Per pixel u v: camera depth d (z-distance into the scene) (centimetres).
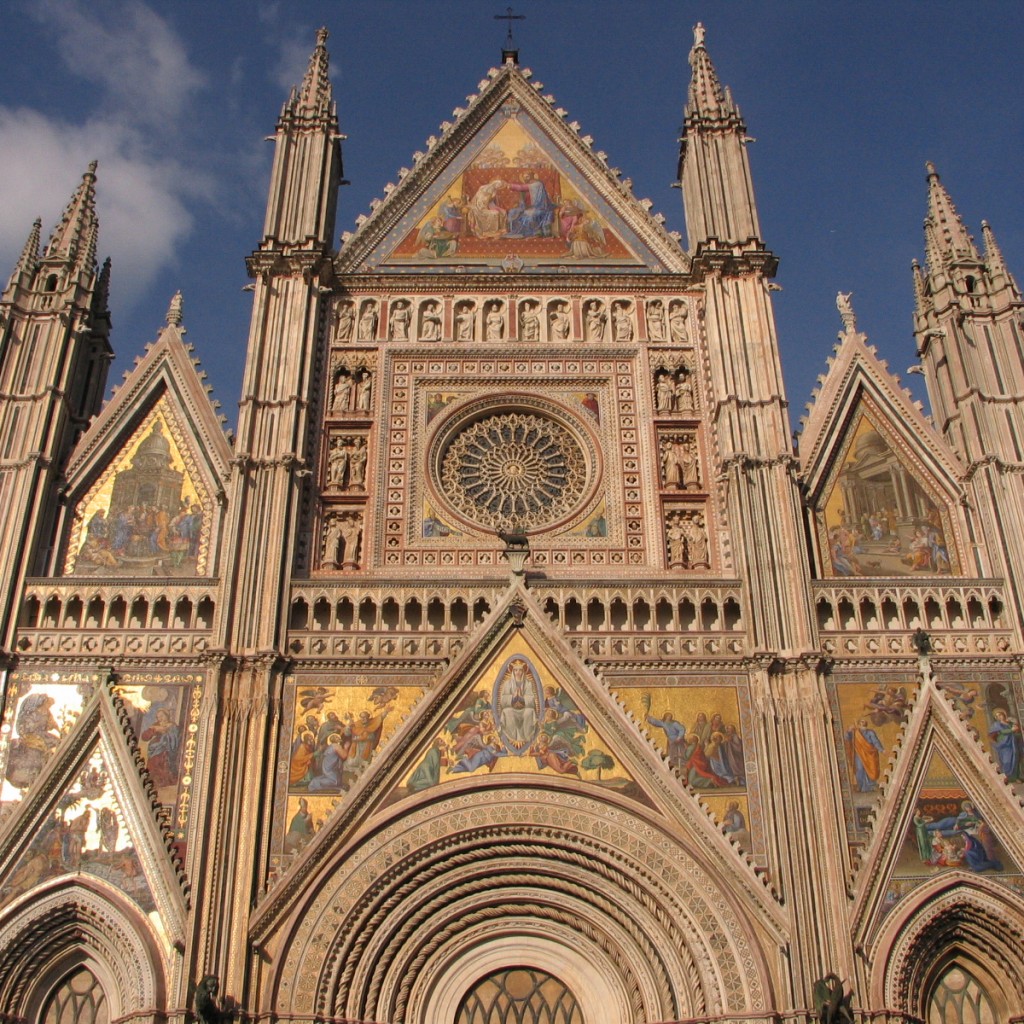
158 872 3203
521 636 3600
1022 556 3731
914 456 4075
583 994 3272
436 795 3347
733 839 3281
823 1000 2947
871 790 3378
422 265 4531
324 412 4147
